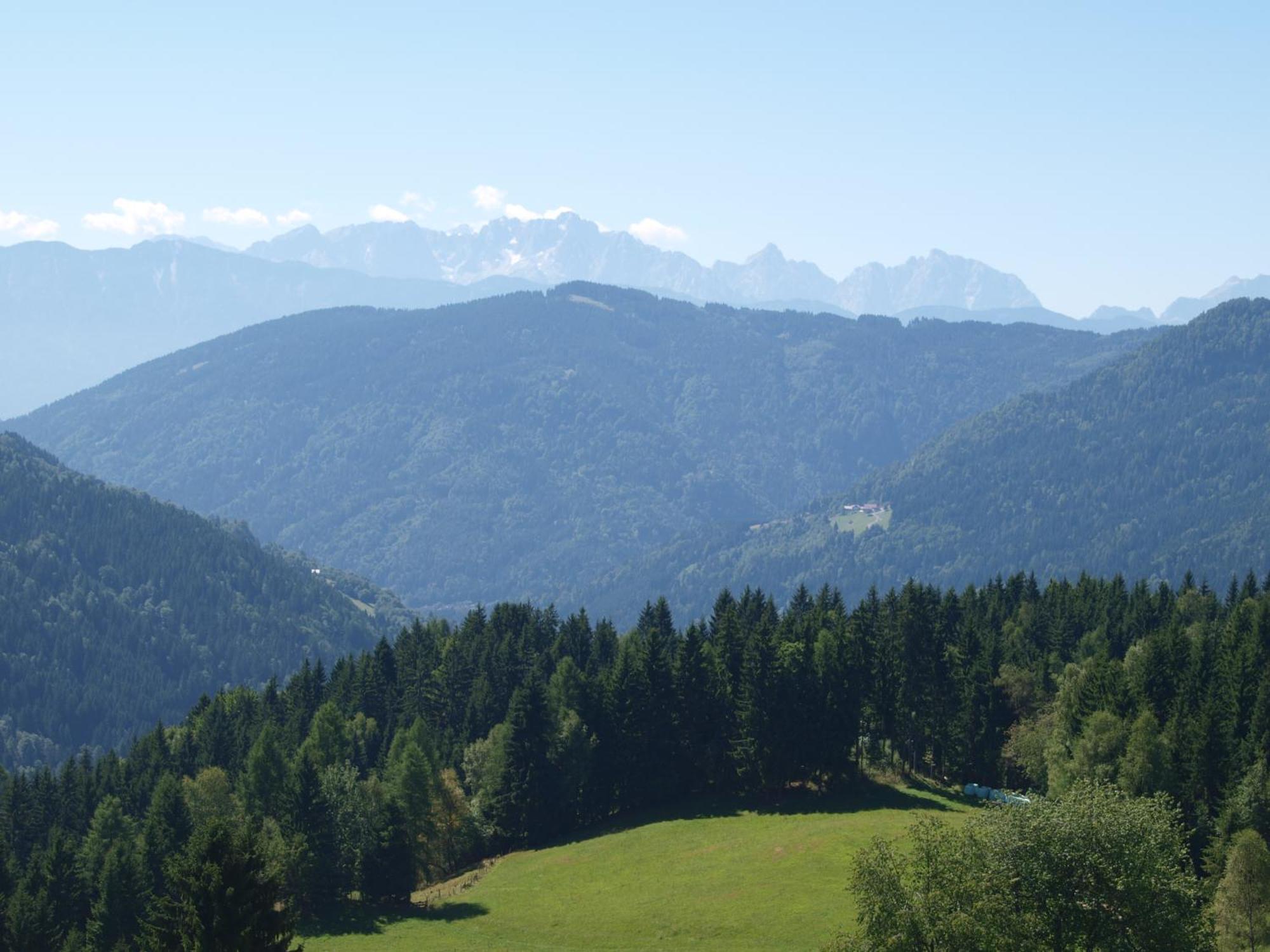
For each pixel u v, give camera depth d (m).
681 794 131.75
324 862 102.31
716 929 89.00
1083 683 117.31
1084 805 58.47
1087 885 56.09
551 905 100.88
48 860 101.25
